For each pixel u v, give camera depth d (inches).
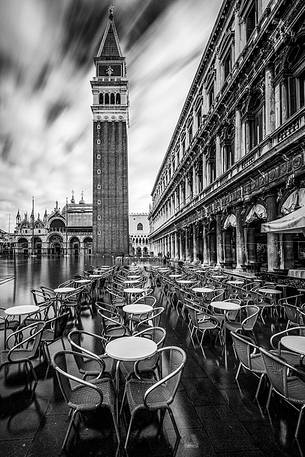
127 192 2331.4
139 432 153.8
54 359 149.7
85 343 294.2
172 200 1686.8
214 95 865.5
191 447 143.2
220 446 143.9
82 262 1988.2
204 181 965.2
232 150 753.6
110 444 145.6
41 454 138.8
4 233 4985.2
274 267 494.0
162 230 2025.1
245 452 139.9
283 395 155.9
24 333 313.1
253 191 571.2
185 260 1264.8
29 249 4170.8
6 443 146.0
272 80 515.5
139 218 4384.8
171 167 1724.9
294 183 430.6
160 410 165.2
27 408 175.6
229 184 677.3
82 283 484.4
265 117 535.2
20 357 209.8
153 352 166.7
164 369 233.5
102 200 2311.8
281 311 384.2
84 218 4126.5
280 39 472.1
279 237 492.4
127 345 178.7
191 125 1183.6
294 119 425.7
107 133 2364.7
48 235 4143.7
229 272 676.7
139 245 4320.9
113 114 2378.2
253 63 575.5
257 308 279.7
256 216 564.7
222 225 778.8
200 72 990.4
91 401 152.0
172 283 461.7
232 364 242.8
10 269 1249.4
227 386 204.4
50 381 209.0
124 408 176.7
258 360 204.4
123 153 2357.3
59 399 185.5
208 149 920.9
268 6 516.1
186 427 158.4
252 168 546.6
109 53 2556.6
